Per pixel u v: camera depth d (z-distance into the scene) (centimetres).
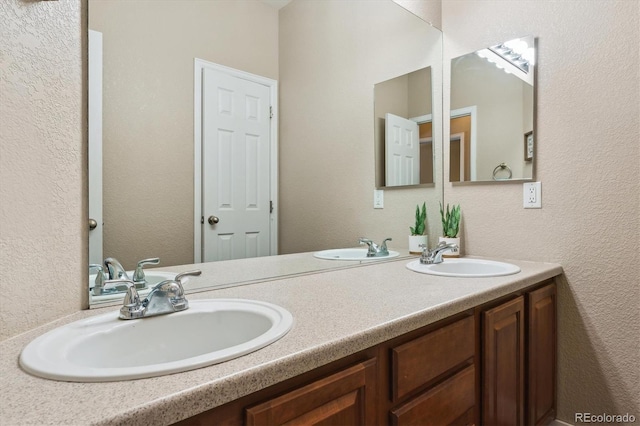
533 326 150
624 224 151
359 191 183
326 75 169
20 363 62
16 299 74
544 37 172
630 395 151
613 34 153
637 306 149
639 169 147
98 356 78
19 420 46
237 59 139
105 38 106
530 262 176
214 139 133
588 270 161
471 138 199
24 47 76
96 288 103
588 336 161
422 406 96
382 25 190
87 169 96
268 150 149
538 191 174
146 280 115
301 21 159
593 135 158
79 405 50
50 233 83
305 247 161
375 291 118
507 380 134
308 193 163
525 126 178
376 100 189
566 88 166
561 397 170
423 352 98
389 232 196
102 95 105
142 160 115
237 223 139
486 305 127
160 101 119
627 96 150
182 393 54
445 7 212
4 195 71
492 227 192
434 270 167
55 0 85
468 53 201
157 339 88
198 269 128
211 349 93
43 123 81
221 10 134
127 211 111
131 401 51
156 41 117
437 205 215
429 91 209
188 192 126
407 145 202
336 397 76
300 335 77
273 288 123
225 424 60
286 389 69
